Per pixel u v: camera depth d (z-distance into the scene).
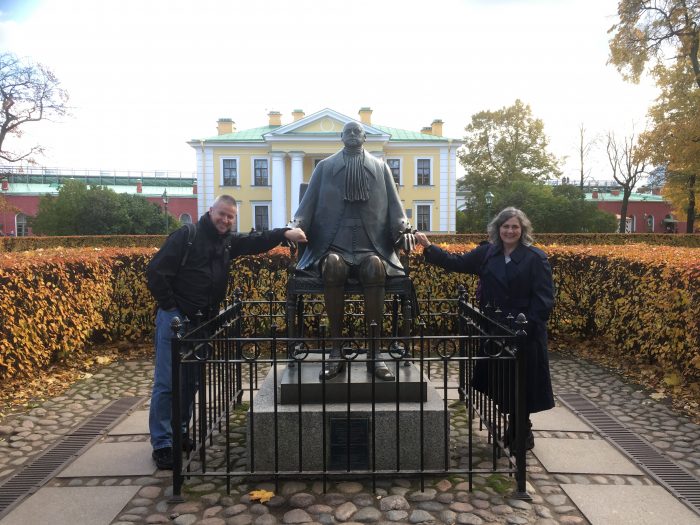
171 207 47.69
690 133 18.94
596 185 56.69
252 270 7.11
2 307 5.14
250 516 2.84
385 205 3.99
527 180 37.66
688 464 3.53
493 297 3.66
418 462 3.27
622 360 6.37
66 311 6.10
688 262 5.21
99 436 4.04
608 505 2.96
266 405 3.37
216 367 3.96
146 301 7.23
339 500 2.98
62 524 2.79
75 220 31.25
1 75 24.02
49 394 5.15
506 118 39.62
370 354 3.58
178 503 2.98
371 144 34.81
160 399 3.51
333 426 3.24
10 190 49.31
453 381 5.36
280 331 7.06
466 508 2.91
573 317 7.32
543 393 3.52
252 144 36.06
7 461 3.62
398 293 3.85
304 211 3.99
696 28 18.91
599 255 6.89
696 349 4.98
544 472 3.39
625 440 3.92
